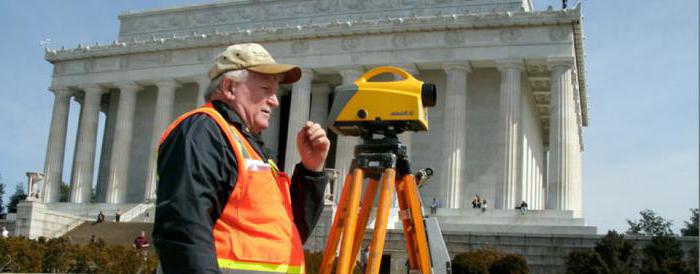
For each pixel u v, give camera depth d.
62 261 36.44
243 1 89.25
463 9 78.00
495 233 53.53
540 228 59.88
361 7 82.75
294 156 75.62
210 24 90.69
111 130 94.31
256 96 5.80
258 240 5.11
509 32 71.44
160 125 82.81
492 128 76.94
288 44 78.88
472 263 41.16
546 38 70.25
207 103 5.78
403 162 7.63
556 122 68.69
